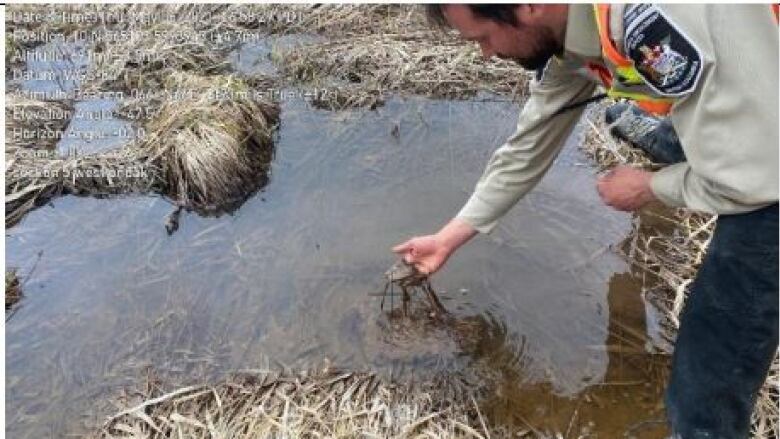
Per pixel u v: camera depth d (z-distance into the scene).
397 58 3.31
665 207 2.54
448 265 2.34
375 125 3.03
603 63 1.41
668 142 2.43
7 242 2.51
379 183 2.73
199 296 2.30
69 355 2.13
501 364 2.06
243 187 2.72
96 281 2.37
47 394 2.02
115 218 2.62
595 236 2.45
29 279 2.37
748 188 1.32
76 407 1.98
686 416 1.64
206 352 2.12
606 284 2.29
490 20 1.31
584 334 2.14
